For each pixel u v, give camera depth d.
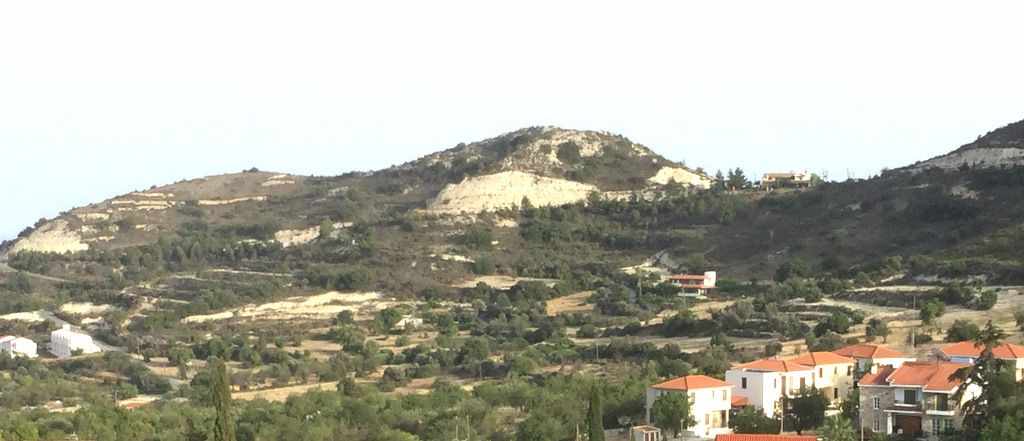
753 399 155.50
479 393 180.75
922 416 134.75
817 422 145.50
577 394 168.88
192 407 191.38
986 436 115.88
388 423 168.50
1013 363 139.00
